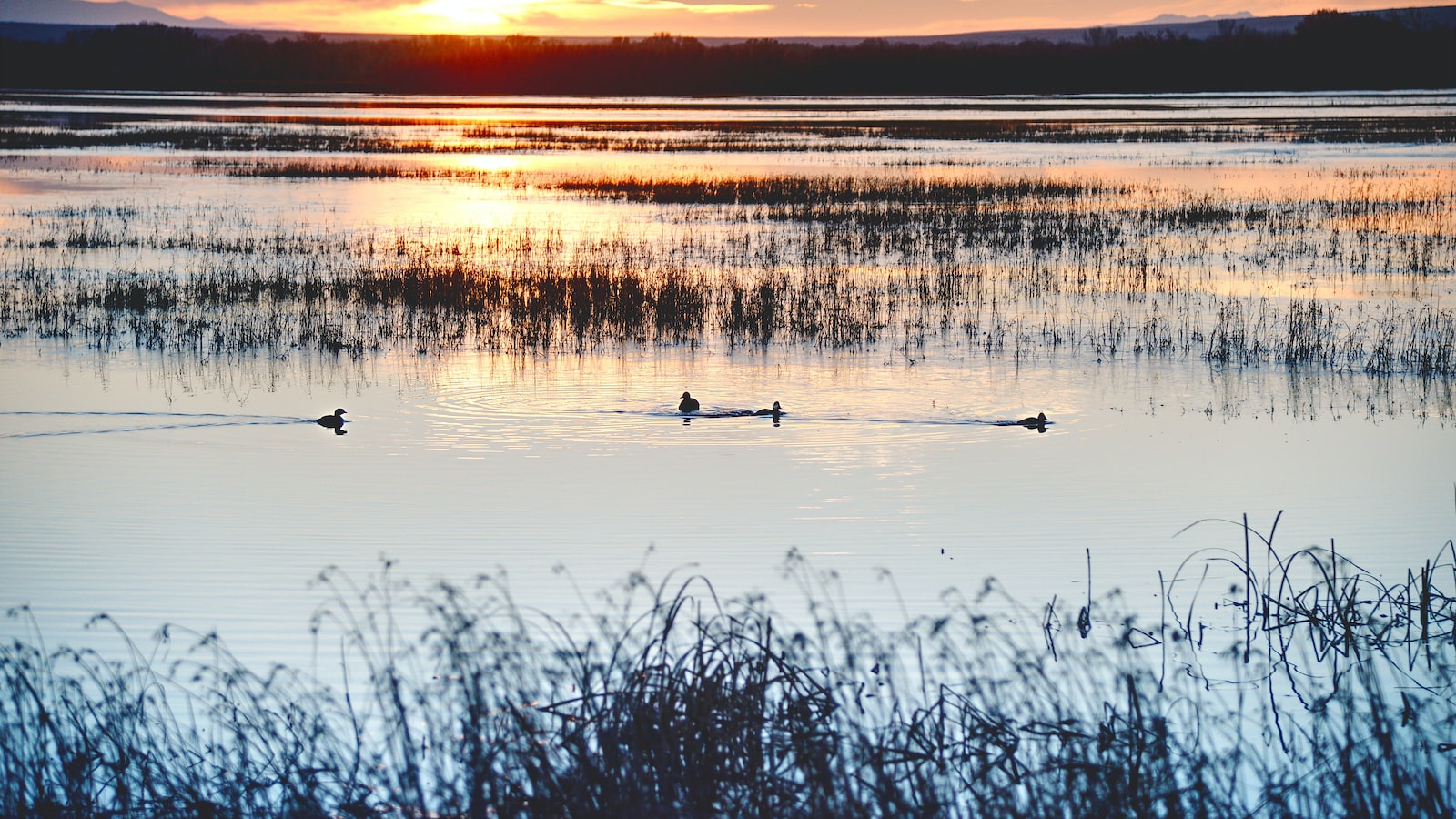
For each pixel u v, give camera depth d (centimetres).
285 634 1644
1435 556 1945
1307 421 2792
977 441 2628
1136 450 2562
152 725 1373
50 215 6309
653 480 2356
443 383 3159
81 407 2880
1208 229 5872
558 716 1202
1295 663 1616
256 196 7331
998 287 4522
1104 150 10662
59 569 1870
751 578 1845
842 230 5888
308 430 2705
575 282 4319
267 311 4038
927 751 1217
